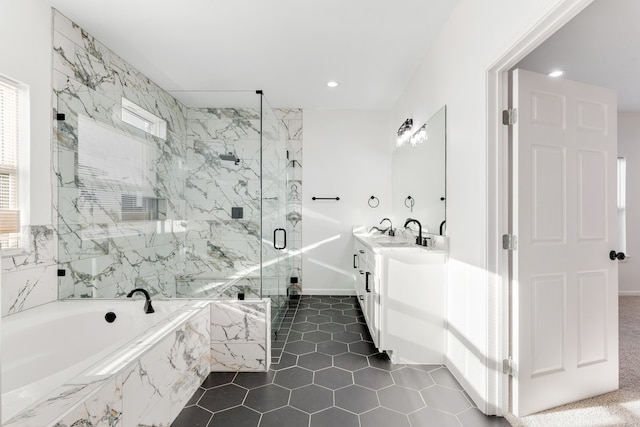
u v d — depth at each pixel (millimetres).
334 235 4293
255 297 2342
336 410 1790
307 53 2760
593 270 1868
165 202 3014
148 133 2879
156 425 1566
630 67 2746
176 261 3016
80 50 2342
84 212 2332
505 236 1751
